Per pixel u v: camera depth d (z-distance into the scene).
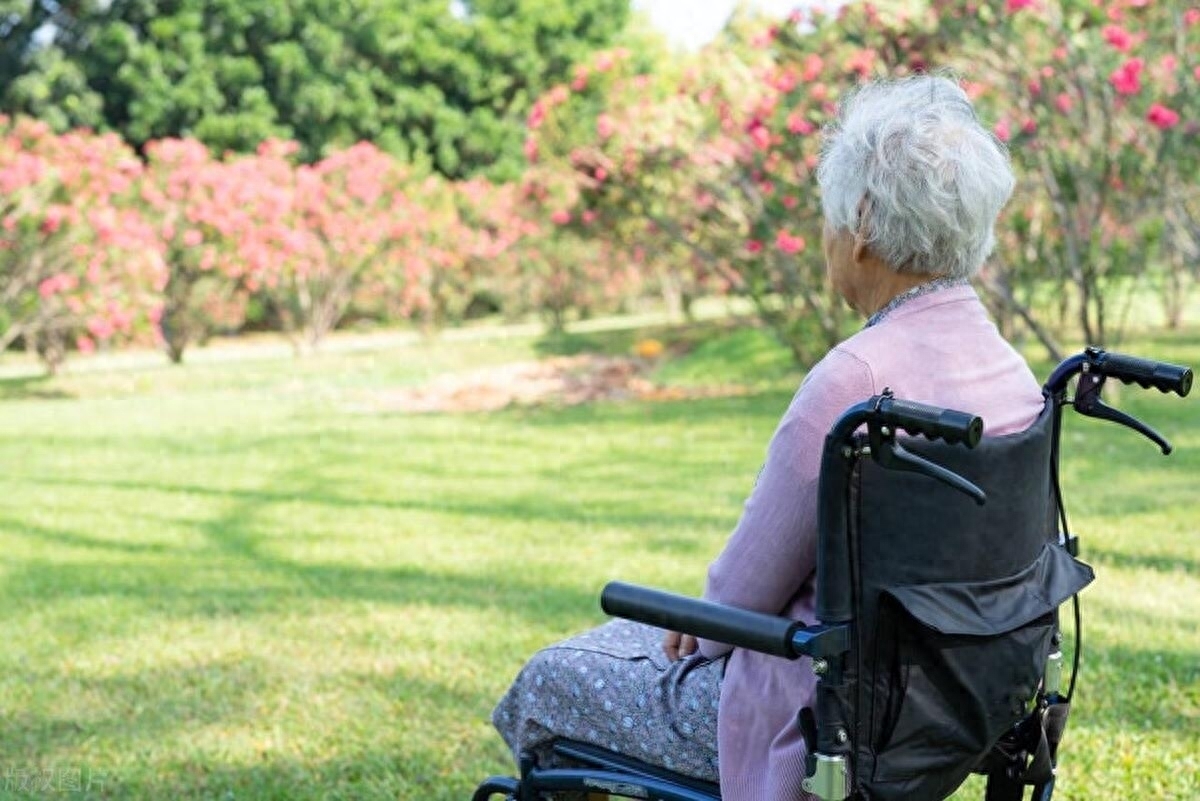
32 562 6.29
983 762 2.09
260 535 6.79
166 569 6.06
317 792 3.30
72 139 17.33
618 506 7.18
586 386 15.02
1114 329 9.88
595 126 12.82
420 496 7.81
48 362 18.19
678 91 12.49
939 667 1.79
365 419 12.14
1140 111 8.84
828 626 1.71
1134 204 9.29
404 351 19.98
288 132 29.30
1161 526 5.84
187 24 28.66
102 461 9.70
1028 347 12.94
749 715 1.93
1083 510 6.23
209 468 9.22
